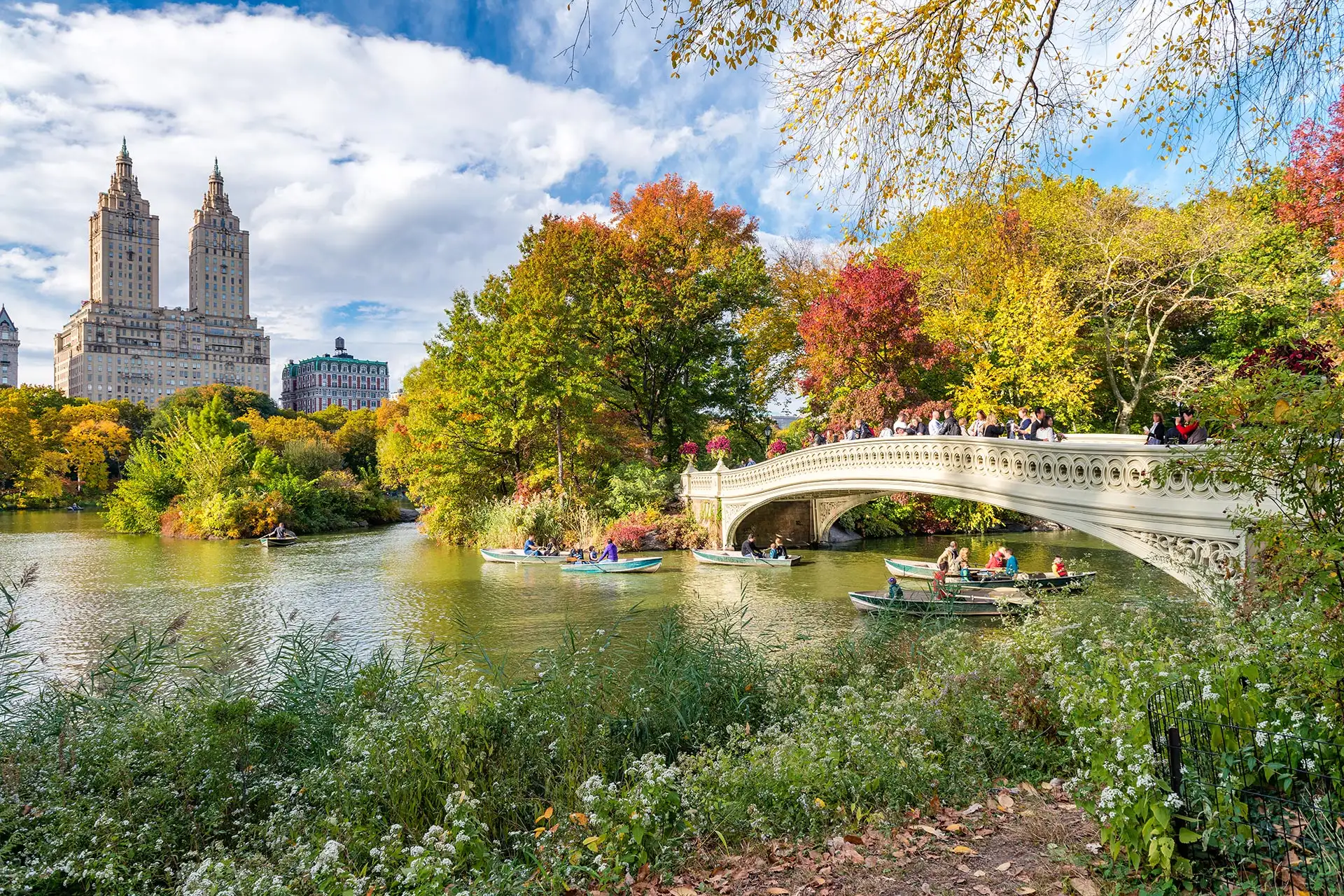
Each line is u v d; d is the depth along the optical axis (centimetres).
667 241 3909
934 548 2948
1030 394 2705
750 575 2320
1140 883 378
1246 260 2564
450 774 577
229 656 806
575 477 3488
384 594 2070
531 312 3344
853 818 515
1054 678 631
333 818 488
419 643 1462
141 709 613
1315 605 392
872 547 3012
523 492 3447
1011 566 1806
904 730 607
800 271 4053
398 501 7269
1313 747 362
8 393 7456
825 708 686
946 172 767
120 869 439
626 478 3419
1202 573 874
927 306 3023
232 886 400
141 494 4366
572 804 555
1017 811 509
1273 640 457
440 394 3709
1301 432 382
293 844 484
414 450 4228
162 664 824
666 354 4025
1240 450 411
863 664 905
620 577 2342
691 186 4138
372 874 456
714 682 799
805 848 475
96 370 16012
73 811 470
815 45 705
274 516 4078
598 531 3147
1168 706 421
